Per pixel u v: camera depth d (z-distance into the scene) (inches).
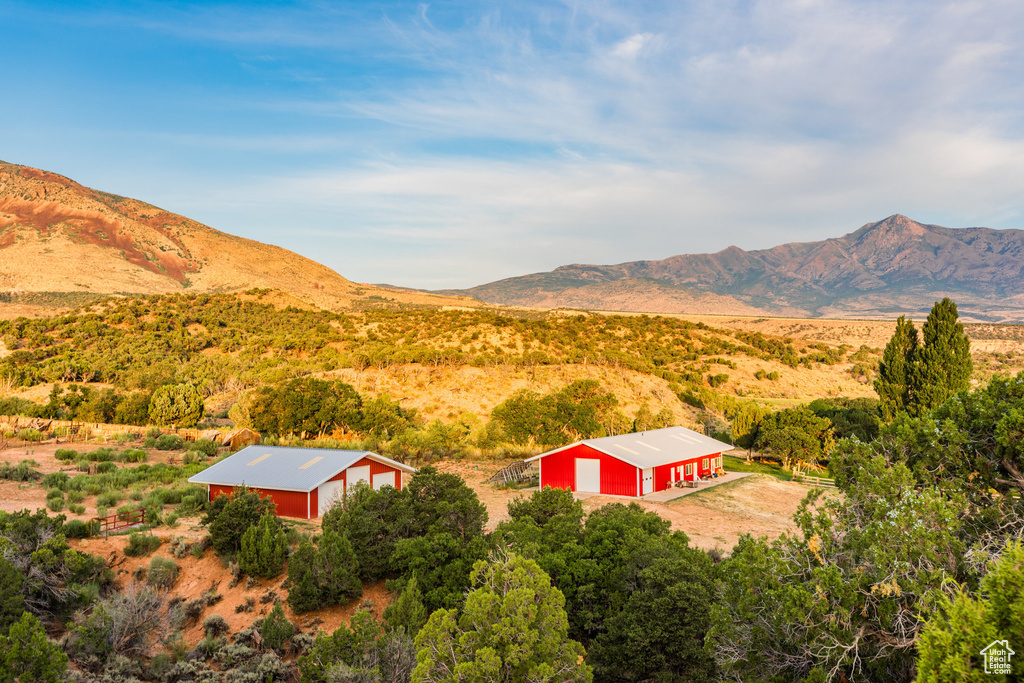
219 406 2795.3
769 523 1353.3
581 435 2112.5
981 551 426.3
